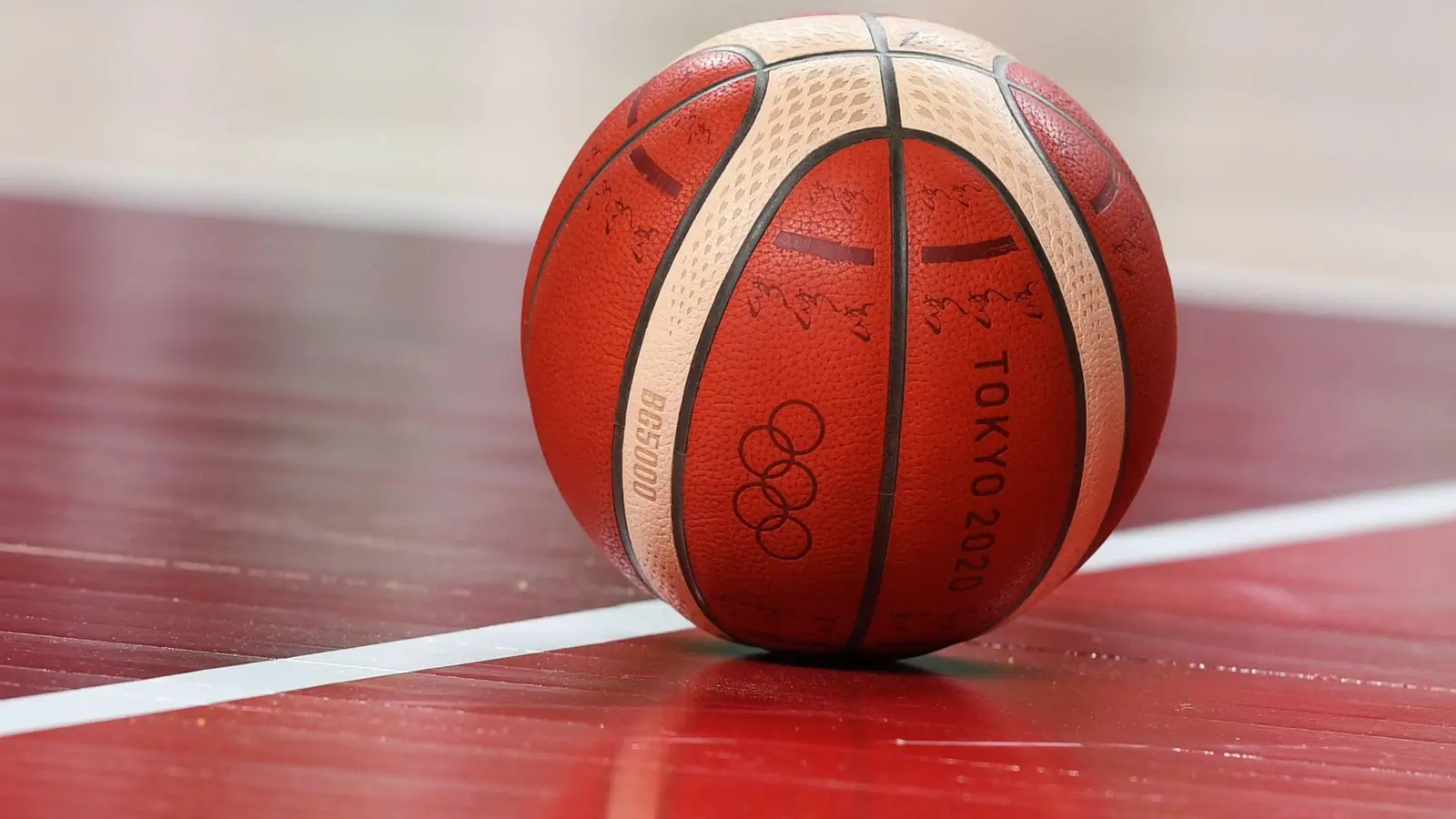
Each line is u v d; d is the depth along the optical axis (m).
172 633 3.31
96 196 12.56
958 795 2.59
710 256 2.94
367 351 7.59
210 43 14.51
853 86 3.04
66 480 4.71
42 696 2.86
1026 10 14.12
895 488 2.92
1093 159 3.16
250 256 10.45
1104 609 4.12
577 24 14.45
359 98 14.59
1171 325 3.27
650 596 3.94
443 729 2.79
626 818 2.39
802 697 3.09
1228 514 5.40
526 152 14.57
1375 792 2.81
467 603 3.74
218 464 5.10
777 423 2.90
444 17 14.49
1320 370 9.11
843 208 2.92
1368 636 3.98
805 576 3.02
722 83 3.12
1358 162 14.05
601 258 3.06
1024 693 3.28
